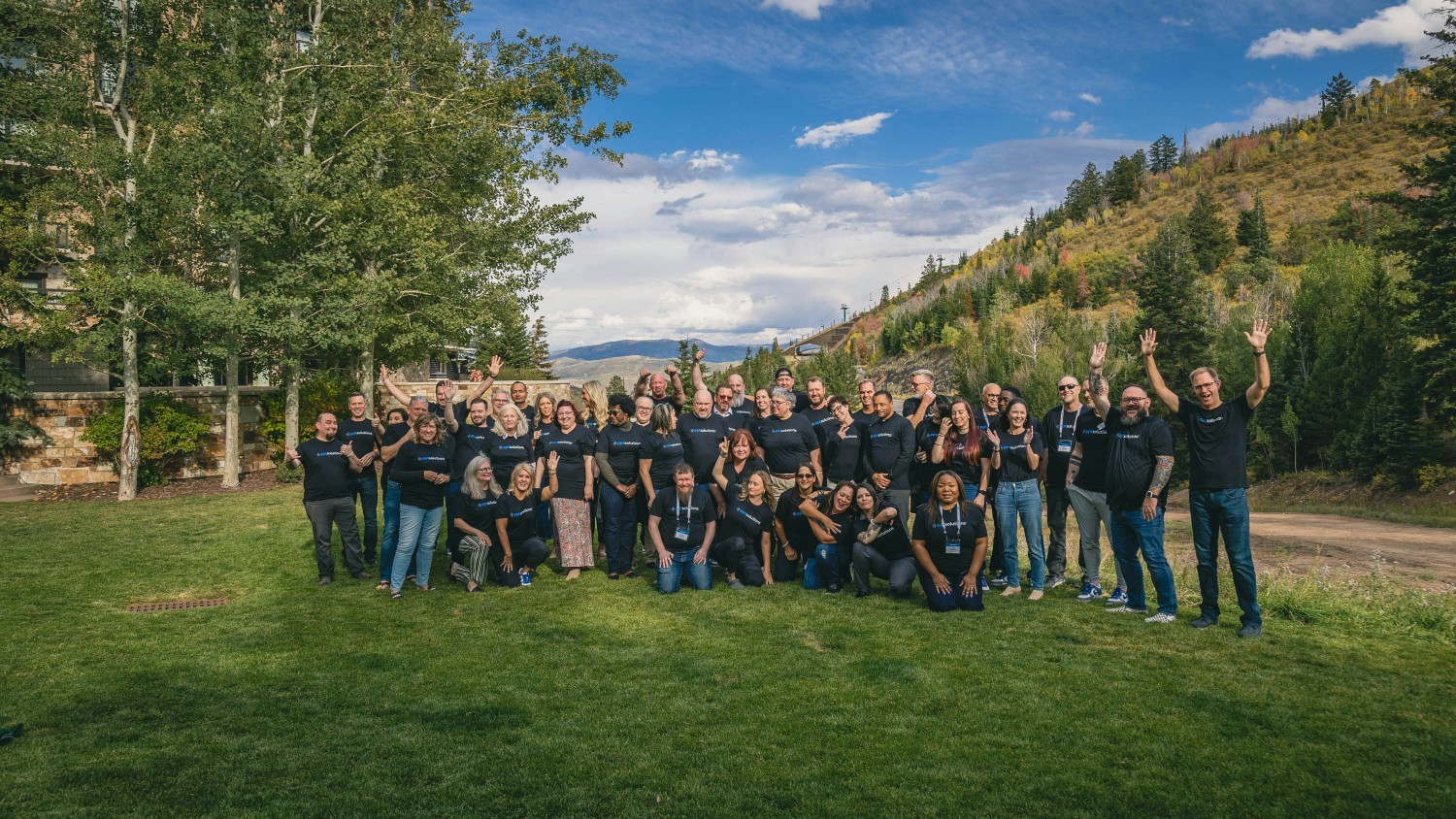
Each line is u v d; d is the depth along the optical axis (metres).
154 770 4.09
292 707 4.98
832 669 5.66
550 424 8.95
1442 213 30.55
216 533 11.62
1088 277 160.12
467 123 20.05
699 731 4.59
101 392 18.55
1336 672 5.53
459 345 22.59
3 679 5.50
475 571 8.18
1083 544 7.70
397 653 6.09
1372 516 26.94
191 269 19.06
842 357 139.88
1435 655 5.93
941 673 5.54
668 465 8.57
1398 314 35.03
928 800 3.77
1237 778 3.98
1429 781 3.94
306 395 20.92
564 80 22.19
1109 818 3.60
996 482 8.15
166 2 16.20
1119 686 5.27
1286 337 44.97
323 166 18.14
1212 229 145.75
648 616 7.13
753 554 8.46
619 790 3.87
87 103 16.30
